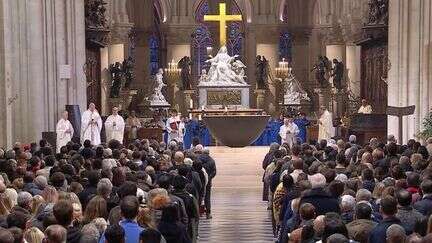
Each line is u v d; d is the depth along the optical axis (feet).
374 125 145.69
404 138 143.84
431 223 44.04
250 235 89.61
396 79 148.46
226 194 123.75
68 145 100.22
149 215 50.44
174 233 53.21
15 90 123.13
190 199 66.44
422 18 144.87
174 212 53.88
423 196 57.11
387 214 47.75
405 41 146.61
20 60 125.49
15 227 43.04
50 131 135.54
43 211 52.60
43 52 135.54
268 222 98.17
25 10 125.49
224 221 99.35
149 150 99.35
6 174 70.69
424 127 129.70
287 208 63.46
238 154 159.84
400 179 62.34
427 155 87.20
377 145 97.09
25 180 67.56
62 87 141.18
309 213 52.31
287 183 69.41
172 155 99.04
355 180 63.46
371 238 47.29
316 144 117.29
